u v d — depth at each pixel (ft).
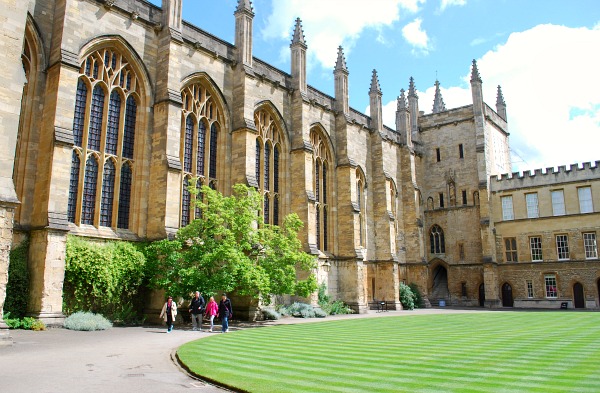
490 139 207.41
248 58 128.16
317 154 157.48
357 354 52.80
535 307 180.24
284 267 106.83
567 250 179.01
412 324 99.60
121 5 101.60
